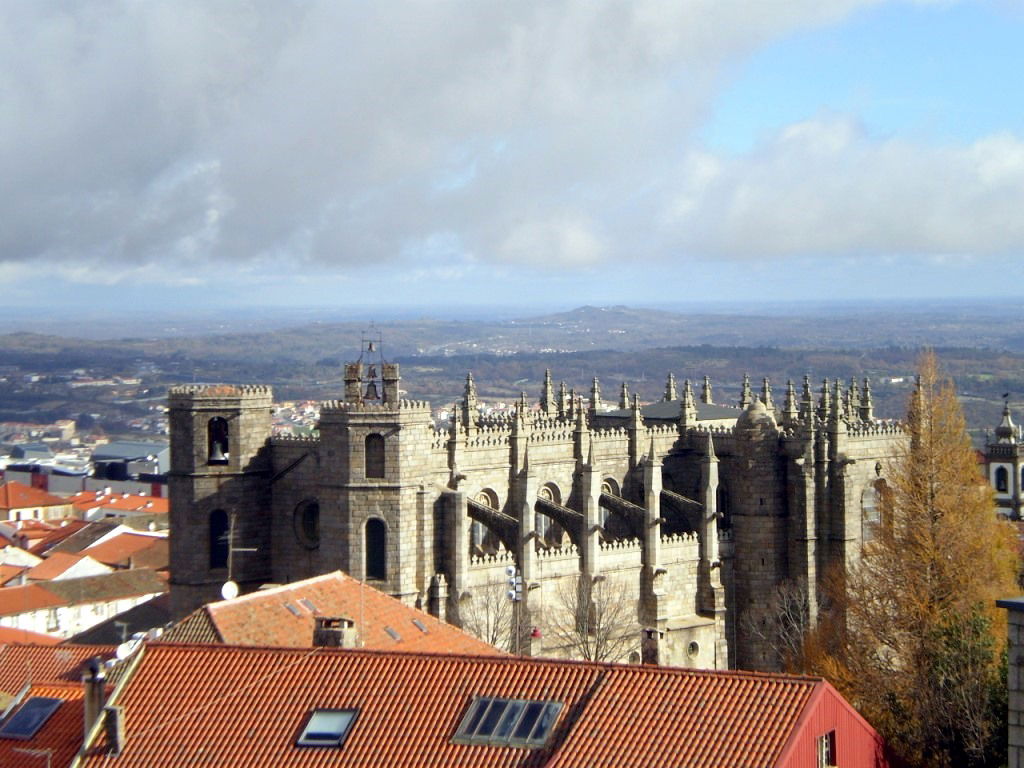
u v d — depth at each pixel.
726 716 73.38
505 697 76.62
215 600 160.12
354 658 80.50
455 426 167.12
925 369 158.88
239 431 160.50
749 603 184.00
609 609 166.88
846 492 183.00
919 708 110.12
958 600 138.25
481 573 161.38
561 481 180.38
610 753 72.19
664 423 199.00
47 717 84.12
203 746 77.50
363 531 155.50
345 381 157.88
